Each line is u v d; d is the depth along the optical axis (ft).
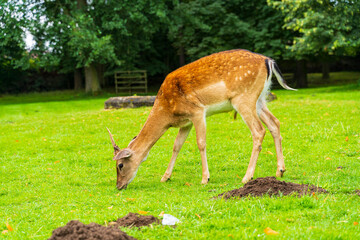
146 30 86.94
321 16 65.98
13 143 36.65
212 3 92.63
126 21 81.97
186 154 29.96
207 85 21.76
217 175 24.27
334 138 31.24
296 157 27.02
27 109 66.74
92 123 43.60
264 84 22.17
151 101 52.01
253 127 21.94
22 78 115.96
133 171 22.17
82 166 28.48
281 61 101.91
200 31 95.66
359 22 67.21
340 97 58.49
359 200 16.56
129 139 35.68
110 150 32.40
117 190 21.98
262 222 13.98
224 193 18.48
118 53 94.32
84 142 35.35
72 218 16.37
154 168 27.17
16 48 85.05
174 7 91.25
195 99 21.93
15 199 21.30
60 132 40.22
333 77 115.96
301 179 21.77
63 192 22.00
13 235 14.90
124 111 49.34
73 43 76.18
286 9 73.00
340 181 20.08
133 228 14.24
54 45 79.87
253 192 17.60
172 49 114.93
